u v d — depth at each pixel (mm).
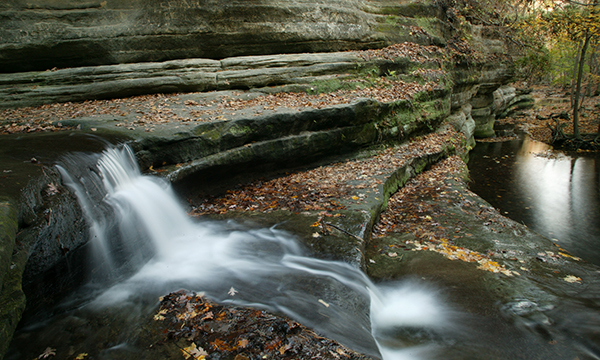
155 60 11703
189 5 11633
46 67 11219
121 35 11281
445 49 17906
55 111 9164
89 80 10578
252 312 3791
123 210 5555
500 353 3992
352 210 6824
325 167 10125
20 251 3521
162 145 7027
